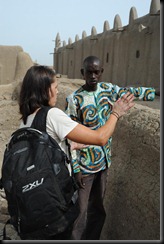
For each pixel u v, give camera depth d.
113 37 14.76
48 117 1.56
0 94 8.80
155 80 10.95
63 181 1.49
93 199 2.44
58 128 1.55
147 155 2.23
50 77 1.64
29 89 1.62
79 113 2.21
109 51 15.37
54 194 1.43
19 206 1.41
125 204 2.41
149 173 2.19
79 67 20.66
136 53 12.37
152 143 2.14
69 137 1.56
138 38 12.17
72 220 1.56
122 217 2.42
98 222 2.47
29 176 1.40
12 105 7.44
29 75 1.63
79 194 2.21
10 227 2.90
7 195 1.46
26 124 1.63
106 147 2.28
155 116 2.39
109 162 2.34
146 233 2.03
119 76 14.14
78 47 20.81
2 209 3.38
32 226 1.43
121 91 2.25
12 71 15.50
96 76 2.13
